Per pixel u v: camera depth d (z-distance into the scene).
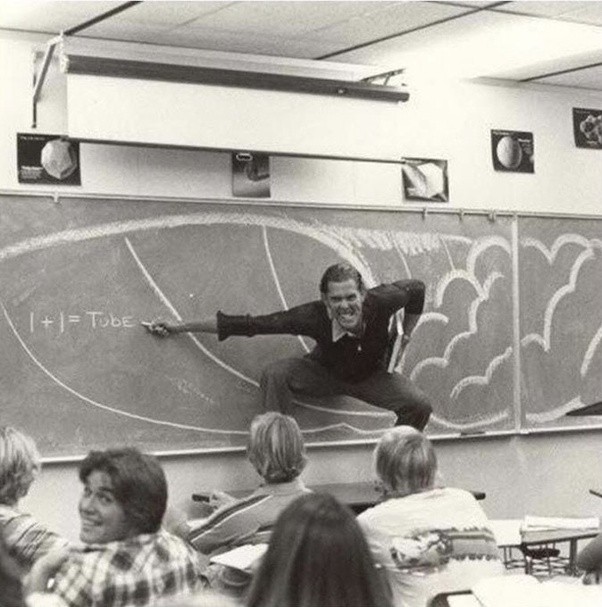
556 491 8.13
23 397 6.50
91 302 6.66
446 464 7.74
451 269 7.74
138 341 6.79
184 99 6.51
